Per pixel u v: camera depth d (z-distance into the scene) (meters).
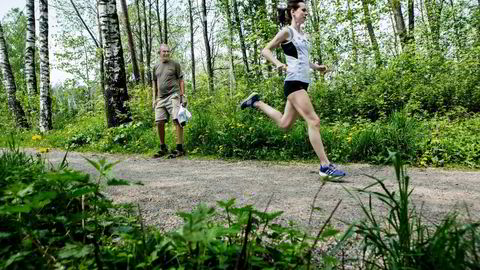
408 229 1.41
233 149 6.16
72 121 15.21
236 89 9.73
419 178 4.12
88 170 4.76
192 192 3.48
